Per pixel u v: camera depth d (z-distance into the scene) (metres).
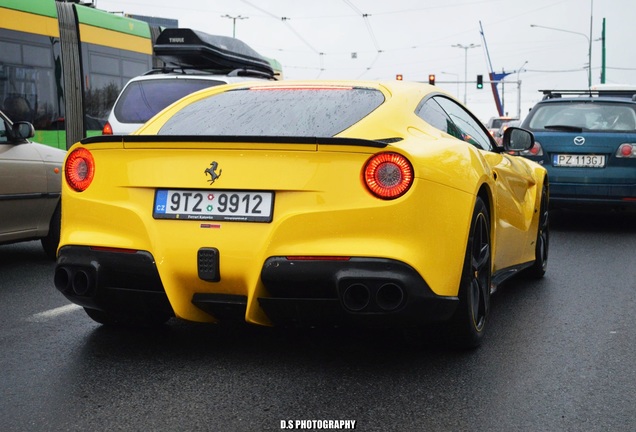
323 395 3.70
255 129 4.34
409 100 4.52
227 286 3.88
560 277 6.90
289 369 4.09
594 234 9.69
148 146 3.98
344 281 3.68
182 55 13.16
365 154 3.74
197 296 3.97
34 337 4.72
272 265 3.75
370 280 3.67
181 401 3.61
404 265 3.68
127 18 17.55
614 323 5.18
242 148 3.83
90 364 4.18
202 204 3.88
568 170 9.78
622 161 9.62
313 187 3.75
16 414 3.45
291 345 4.54
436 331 4.27
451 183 3.95
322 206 3.74
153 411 3.48
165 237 3.90
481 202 4.42
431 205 3.79
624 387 3.86
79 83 15.98
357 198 3.72
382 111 4.31
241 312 3.98
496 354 4.40
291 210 3.77
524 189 6.09
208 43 13.21
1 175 6.89
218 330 4.87
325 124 4.26
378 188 3.72
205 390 3.76
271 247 3.76
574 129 9.85
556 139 9.84
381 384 3.86
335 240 3.72
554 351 4.48
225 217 3.83
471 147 4.54
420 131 4.30
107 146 4.07
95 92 16.39
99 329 4.90
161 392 3.73
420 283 3.73
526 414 3.47
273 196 3.80
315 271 3.71
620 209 9.98
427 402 3.61
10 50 14.45
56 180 7.55
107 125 10.63
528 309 5.58
